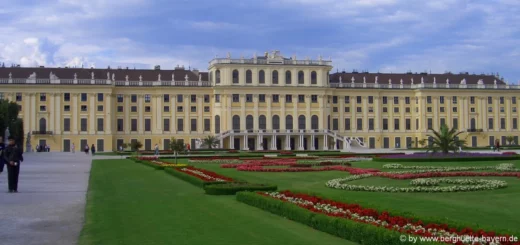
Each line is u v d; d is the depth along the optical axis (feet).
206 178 137.39
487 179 140.36
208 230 72.28
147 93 460.96
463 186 121.49
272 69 470.39
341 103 490.49
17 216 85.25
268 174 174.40
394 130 500.74
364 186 123.24
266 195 95.76
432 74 529.04
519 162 224.74
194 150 386.73
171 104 463.83
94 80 443.32
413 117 504.43
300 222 76.64
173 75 469.16
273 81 471.21
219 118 463.83
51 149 437.17
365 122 494.59
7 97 431.43
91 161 268.00
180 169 177.27
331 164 213.46
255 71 466.70
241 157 285.84
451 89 501.15
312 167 197.36
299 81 476.54
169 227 74.69
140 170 195.72
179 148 229.86
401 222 65.41
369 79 508.94
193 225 76.07
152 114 461.78
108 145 445.78
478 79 528.22
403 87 501.97
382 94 499.51
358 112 494.59
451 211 87.56
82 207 95.25
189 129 466.29
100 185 136.15
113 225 76.48
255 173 179.42
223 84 460.96
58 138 438.40
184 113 466.29
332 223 67.87
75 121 441.68
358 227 62.34
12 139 120.47
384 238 57.16
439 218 66.03
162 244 64.03
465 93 505.66
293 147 479.82
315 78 479.41
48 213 88.28
